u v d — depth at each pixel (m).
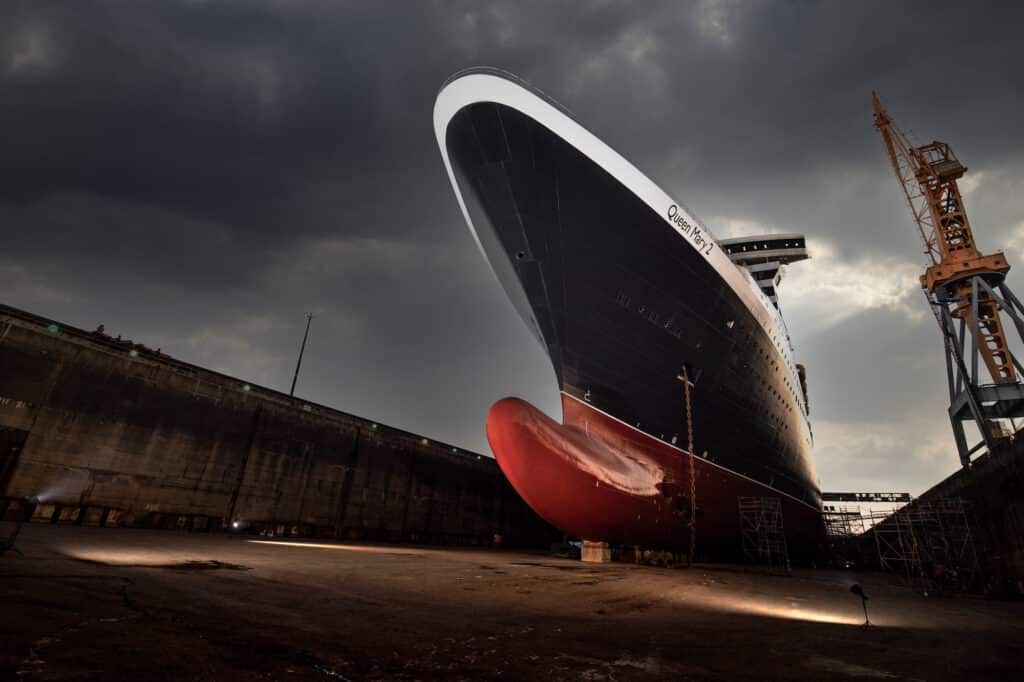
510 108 14.23
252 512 23.38
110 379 19.72
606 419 17.66
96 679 2.95
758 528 21.91
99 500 18.77
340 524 26.88
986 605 13.55
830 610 10.24
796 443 26.83
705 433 19.33
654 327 17.19
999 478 20.12
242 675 3.36
